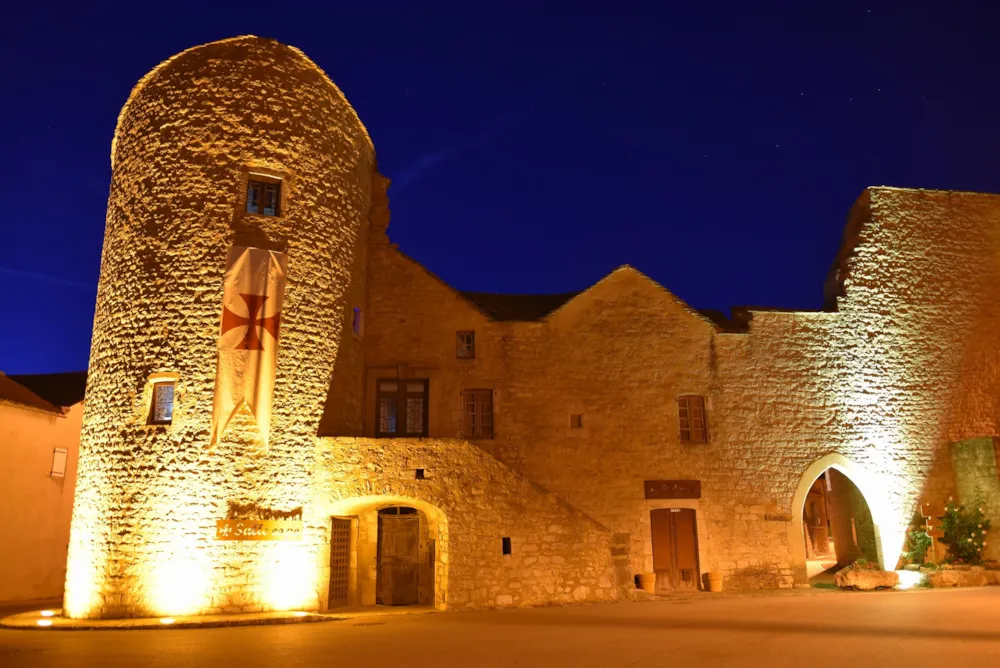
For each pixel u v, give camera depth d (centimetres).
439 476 1451
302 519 1408
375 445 1454
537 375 1798
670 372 1847
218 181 1466
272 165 1503
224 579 1316
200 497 1336
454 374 1770
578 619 1190
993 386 1986
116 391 1404
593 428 1788
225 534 1328
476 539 1432
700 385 1852
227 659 834
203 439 1359
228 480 1354
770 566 1777
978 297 2030
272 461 1398
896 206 2044
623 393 1819
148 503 1331
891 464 1888
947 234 2053
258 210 1495
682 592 1703
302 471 1431
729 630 1027
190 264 1425
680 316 1888
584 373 1817
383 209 1828
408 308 1788
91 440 1422
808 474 1842
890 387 1928
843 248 2062
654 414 1817
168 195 1457
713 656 820
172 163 1472
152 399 1394
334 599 1488
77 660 839
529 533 1461
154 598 1293
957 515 1806
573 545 1477
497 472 1478
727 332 1892
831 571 2188
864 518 1973
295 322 1479
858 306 1961
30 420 2008
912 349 1961
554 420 1777
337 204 1602
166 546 1312
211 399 1379
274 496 1388
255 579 1336
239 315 1414
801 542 1806
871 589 1686
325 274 1547
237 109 1504
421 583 1608
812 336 1928
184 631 1134
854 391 1911
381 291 1784
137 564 1309
